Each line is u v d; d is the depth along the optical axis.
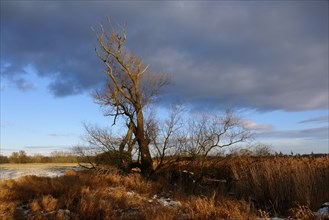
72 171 24.58
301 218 10.34
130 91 23.28
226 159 21.86
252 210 11.54
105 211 10.81
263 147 23.70
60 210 11.05
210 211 10.32
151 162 22.27
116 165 21.94
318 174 13.52
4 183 17.56
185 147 21.86
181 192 17.02
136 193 16.14
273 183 13.70
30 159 54.91
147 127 22.23
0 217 10.50
